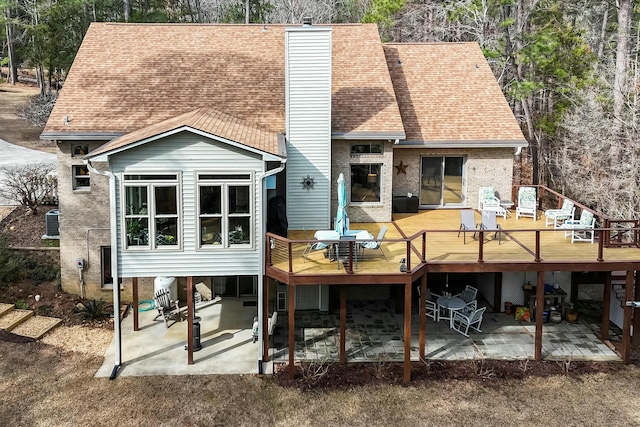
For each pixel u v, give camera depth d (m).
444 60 24.09
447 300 18.23
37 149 38.34
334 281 14.99
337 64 22.06
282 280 15.23
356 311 19.53
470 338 17.45
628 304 15.88
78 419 13.45
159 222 15.42
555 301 18.89
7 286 19.69
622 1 29.12
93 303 18.78
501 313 19.28
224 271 15.75
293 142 18.72
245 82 21.00
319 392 14.64
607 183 28.53
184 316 19.08
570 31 33.19
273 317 17.95
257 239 15.67
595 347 16.97
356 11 48.81
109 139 18.56
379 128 19.23
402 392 14.64
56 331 17.75
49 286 20.09
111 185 15.10
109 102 19.72
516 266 15.75
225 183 15.34
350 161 19.83
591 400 14.30
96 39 22.50
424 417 13.61
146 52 22.11
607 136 29.41
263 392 14.65
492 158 21.39
